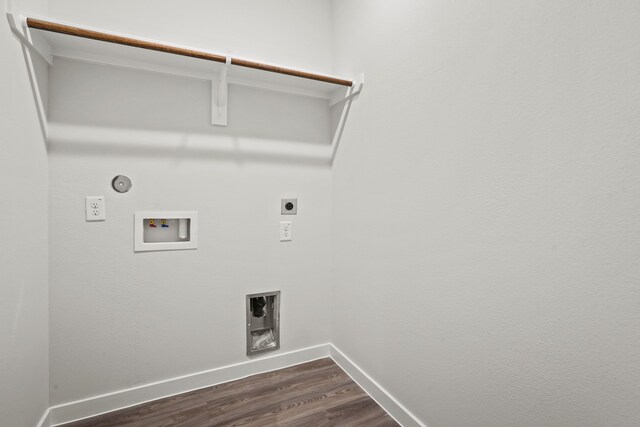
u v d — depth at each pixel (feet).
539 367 2.67
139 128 4.76
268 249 5.81
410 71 4.10
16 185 3.37
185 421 4.43
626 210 2.11
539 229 2.64
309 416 4.56
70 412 4.41
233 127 5.44
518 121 2.79
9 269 3.22
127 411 4.65
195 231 5.17
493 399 3.08
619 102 2.13
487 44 3.05
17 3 3.36
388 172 4.58
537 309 2.68
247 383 5.42
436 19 3.67
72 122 4.36
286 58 5.83
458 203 3.43
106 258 4.60
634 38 2.05
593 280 2.30
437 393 3.77
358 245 5.40
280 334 5.99
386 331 4.70
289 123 5.92
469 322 3.33
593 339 2.31
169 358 5.07
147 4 4.78
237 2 5.42
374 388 4.96
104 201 4.56
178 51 4.19
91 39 3.86
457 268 3.47
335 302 6.24
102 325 4.60
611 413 2.22
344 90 5.65
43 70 4.06
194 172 5.15
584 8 2.30
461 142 3.37
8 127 3.19
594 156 2.27
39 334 3.99
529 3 2.67
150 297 4.90
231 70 5.05
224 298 5.46
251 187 5.62
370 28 4.96
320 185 6.27
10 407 3.26
